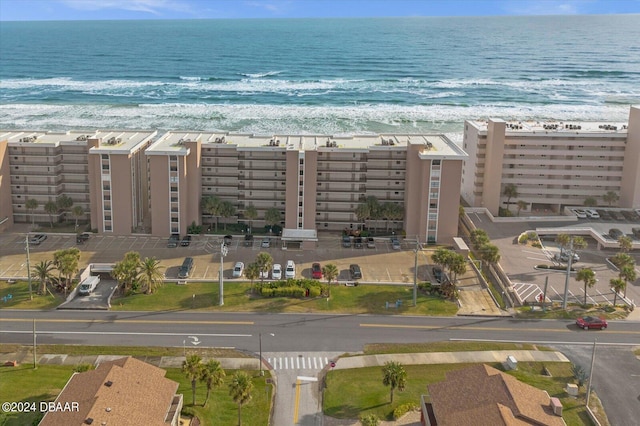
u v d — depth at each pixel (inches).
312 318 3627.0
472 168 5880.9
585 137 5625.0
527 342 3400.6
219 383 2662.4
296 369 3095.5
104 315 3595.0
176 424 2534.5
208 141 5128.0
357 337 3420.3
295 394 2886.3
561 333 3511.3
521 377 3026.6
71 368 3019.2
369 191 5054.1
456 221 4857.3
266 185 5113.2
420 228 4891.7
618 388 2957.7
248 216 5044.3
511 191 5674.2
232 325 3513.8
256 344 3319.4
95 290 3929.6
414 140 5108.3
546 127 5841.5
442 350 3294.8
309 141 5221.5
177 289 3959.2
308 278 4210.1
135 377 2492.6
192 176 4896.7
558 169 5728.3
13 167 5059.1
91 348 3223.4
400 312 3732.8
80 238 4731.8
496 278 4284.0
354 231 5014.8
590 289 4146.2
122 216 4872.0
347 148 4972.9
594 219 5477.4
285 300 3836.1
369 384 2955.2
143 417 2284.7
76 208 5022.1
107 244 4729.3
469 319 3668.8
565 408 2770.7
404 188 5044.3
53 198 5132.9
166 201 4832.7
